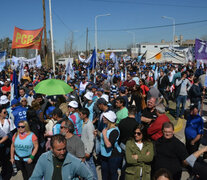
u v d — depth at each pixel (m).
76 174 2.75
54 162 2.69
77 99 8.12
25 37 14.52
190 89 8.62
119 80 11.05
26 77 12.37
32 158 4.22
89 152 4.38
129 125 4.07
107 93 7.45
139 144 3.58
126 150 3.60
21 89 7.77
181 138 7.48
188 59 23.73
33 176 2.69
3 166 5.22
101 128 4.68
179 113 9.99
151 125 3.92
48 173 2.67
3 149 5.10
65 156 2.69
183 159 3.30
